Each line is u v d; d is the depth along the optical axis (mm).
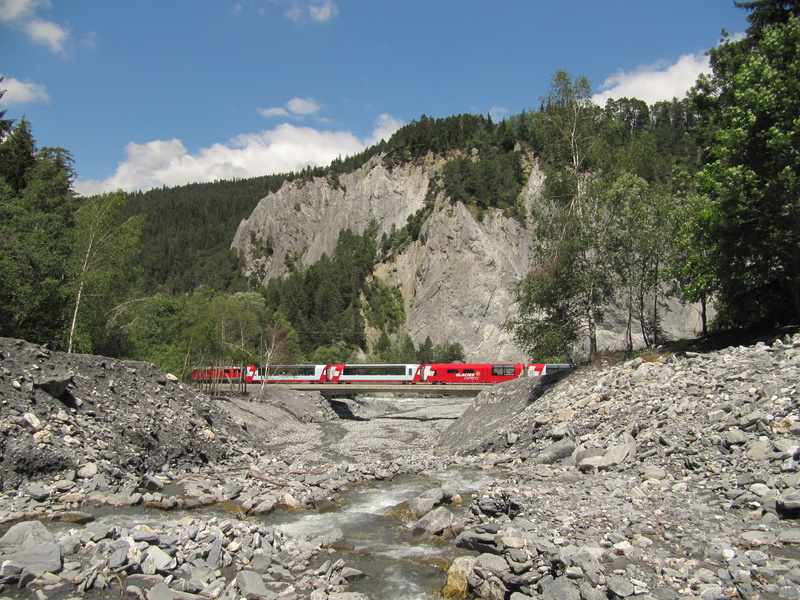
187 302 66125
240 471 21453
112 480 16406
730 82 29656
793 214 19891
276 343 67188
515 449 23438
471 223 122312
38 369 20188
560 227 31062
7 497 14094
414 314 123000
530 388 31031
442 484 18844
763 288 24625
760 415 13930
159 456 20422
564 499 12984
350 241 156500
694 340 26328
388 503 16672
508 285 117188
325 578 10141
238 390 57562
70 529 11781
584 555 9148
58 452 16109
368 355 118562
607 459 16000
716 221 22469
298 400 59938
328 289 129000
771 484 11195
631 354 27891
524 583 8906
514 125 160000
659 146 109062
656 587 8117
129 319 45562
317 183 181875
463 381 63375
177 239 198000
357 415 66375
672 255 28016
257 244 178625
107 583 9062
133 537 10672
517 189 135250
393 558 11516
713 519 10602
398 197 158500
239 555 10797
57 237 39562
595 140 32594
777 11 29891
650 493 12539
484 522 12703
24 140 51188
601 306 31812
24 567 9039
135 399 23281
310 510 15797
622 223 29250
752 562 8555
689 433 15219
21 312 33062
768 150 20594
